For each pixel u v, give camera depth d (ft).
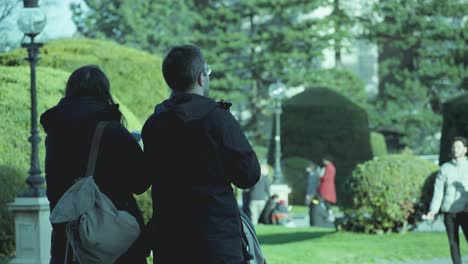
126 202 19.76
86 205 18.99
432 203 41.55
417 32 166.40
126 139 19.79
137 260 19.40
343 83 168.04
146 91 72.43
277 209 77.41
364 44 182.39
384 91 169.58
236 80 166.30
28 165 50.44
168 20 166.91
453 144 41.42
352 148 130.21
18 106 51.49
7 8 87.04
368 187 60.80
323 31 167.53
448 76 162.81
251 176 18.07
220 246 17.83
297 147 131.13
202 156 18.08
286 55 165.37
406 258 50.96
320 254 50.70
